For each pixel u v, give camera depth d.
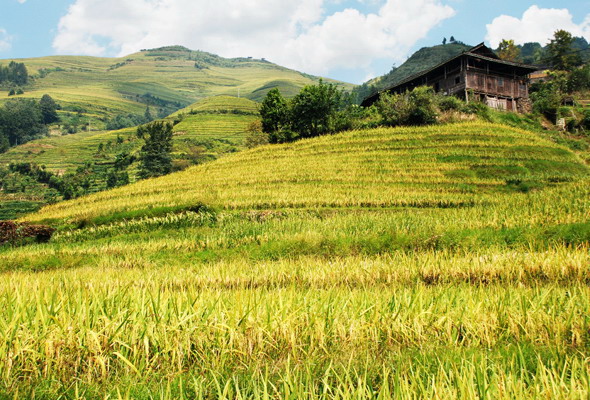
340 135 45.88
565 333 4.81
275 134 52.88
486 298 5.75
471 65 52.41
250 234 17.83
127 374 3.83
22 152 138.00
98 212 27.64
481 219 16.23
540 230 13.05
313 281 10.30
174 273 12.34
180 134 125.75
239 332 4.60
